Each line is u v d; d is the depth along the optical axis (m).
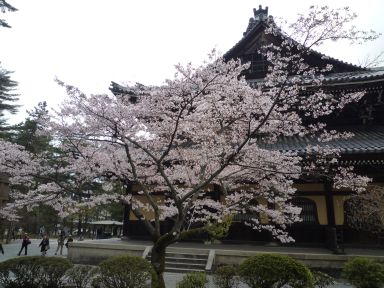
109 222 51.59
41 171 12.16
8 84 49.78
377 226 15.13
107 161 11.47
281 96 9.50
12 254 26.30
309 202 19.25
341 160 17.09
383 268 9.98
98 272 9.38
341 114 22.58
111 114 9.27
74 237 53.25
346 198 18.59
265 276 8.53
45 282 9.90
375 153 16.31
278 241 19.22
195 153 12.09
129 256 9.48
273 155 11.43
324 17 8.21
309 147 12.45
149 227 9.52
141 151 11.71
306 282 8.51
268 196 13.79
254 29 24.73
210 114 10.64
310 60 24.23
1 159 11.24
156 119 10.70
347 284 13.62
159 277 8.77
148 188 14.16
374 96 20.78
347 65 24.03
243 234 19.94
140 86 10.79
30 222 49.50
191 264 16.62
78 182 12.23
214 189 19.34
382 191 13.95
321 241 18.59
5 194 19.52
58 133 10.27
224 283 9.42
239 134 10.92
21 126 41.56
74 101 9.36
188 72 8.83
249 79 25.33
